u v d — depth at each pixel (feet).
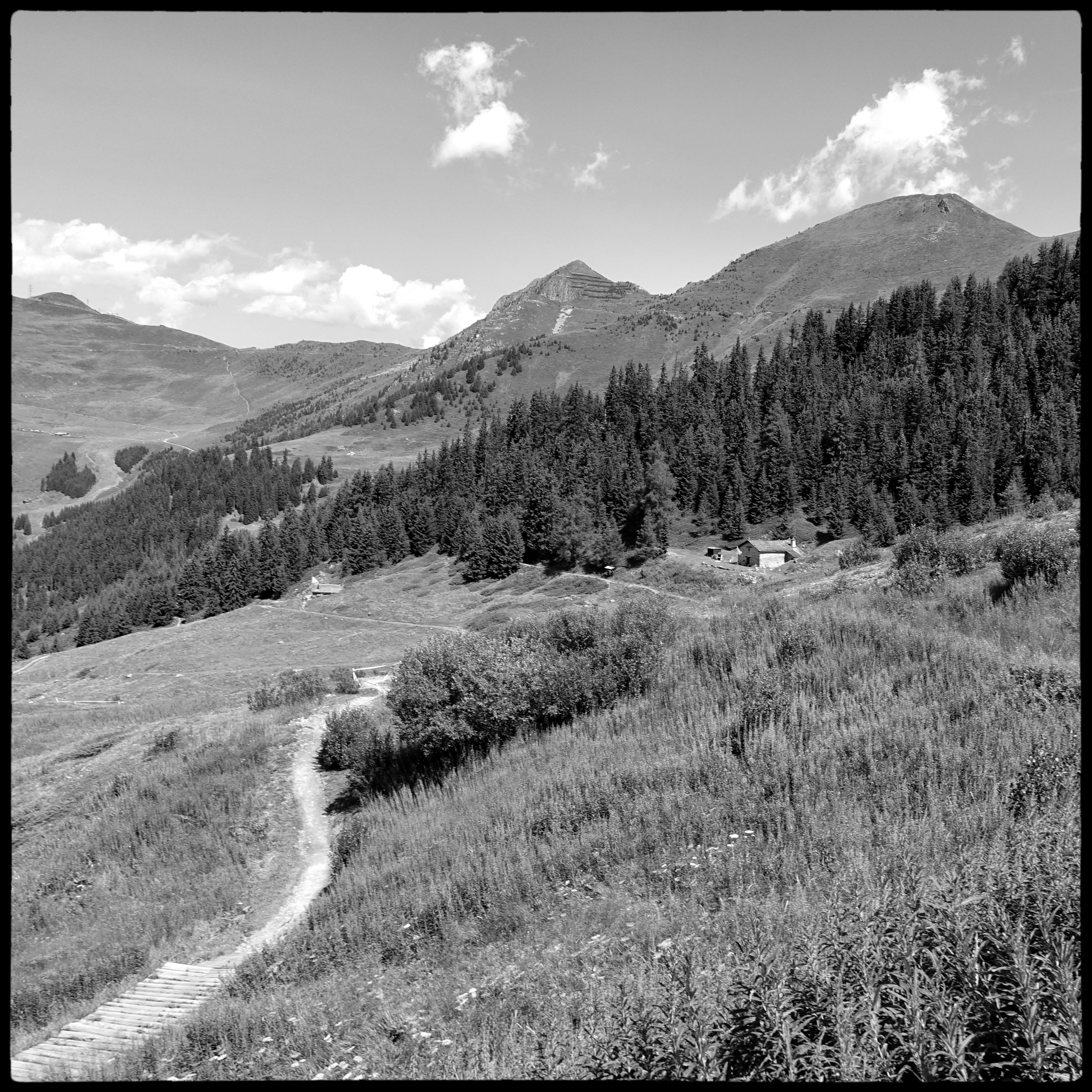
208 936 64.54
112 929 67.72
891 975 17.34
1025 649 57.72
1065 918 17.66
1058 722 42.50
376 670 207.00
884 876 25.79
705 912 33.32
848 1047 14.96
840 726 52.21
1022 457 343.46
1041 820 26.71
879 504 346.13
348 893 55.72
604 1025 21.70
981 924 18.25
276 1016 37.73
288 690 145.18
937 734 45.65
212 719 134.41
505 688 79.51
